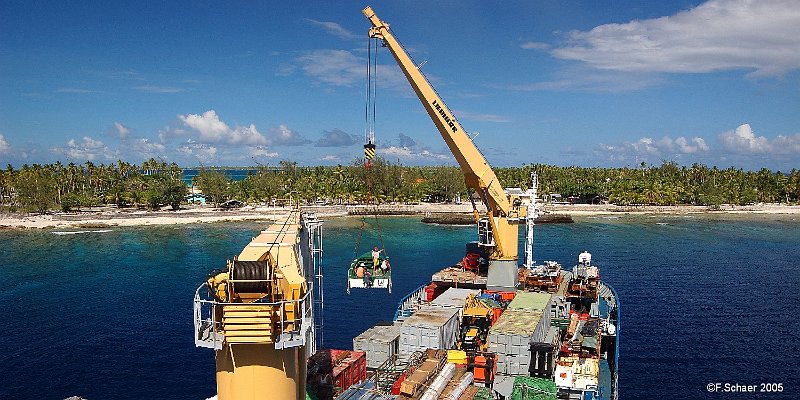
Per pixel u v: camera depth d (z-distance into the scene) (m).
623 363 54.25
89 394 46.62
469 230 151.25
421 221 170.38
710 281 89.44
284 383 14.65
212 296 14.53
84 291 80.50
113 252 114.56
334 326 63.38
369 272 40.72
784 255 114.50
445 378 27.28
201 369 51.69
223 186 197.62
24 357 54.59
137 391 47.16
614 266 101.75
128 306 72.50
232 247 120.75
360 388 25.91
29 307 72.06
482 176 47.47
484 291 49.88
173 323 65.19
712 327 65.50
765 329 64.81
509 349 31.72
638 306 74.44
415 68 45.34
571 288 48.09
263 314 13.63
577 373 31.20
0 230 146.75
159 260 105.56
